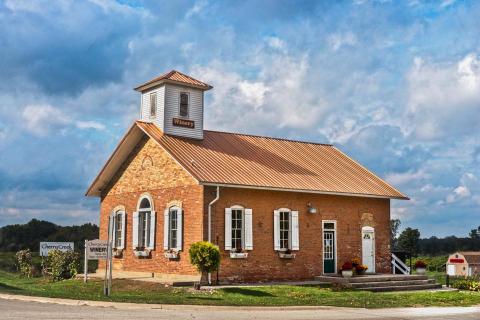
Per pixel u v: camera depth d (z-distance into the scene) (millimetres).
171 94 30516
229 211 27234
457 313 19875
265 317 16984
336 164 35094
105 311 17016
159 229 29078
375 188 33156
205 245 24141
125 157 32219
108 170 32719
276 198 29062
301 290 24516
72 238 50812
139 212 30672
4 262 42875
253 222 28062
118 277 29500
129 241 31141
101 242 22047
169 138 29812
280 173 30125
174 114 30484
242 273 27344
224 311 18438
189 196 27344
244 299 21422
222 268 26703
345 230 31609
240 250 27375
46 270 34406
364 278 28766
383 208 33562
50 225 53656
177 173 28312
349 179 33094
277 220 28844
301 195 30031
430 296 25312
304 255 29672
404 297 24641
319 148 37000
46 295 20406
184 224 27484
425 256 72125
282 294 23359
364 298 23297
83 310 17047
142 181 30719
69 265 32656
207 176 26500
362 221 32438
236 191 27703
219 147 31078
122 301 19422
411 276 30641
